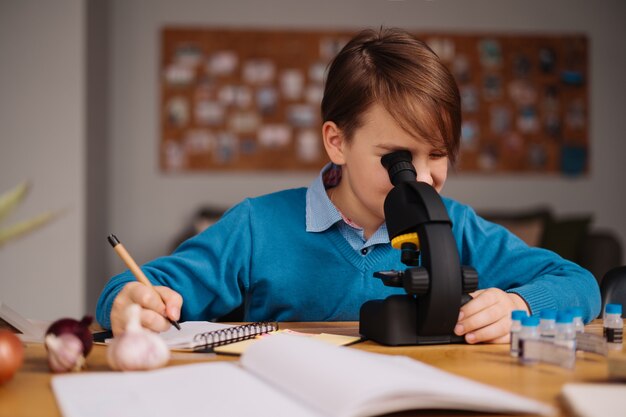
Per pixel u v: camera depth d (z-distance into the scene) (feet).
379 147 3.43
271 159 13.19
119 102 12.93
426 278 2.76
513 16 13.47
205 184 13.09
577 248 10.95
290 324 3.47
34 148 10.77
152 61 13.01
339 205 4.18
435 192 2.90
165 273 3.84
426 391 1.74
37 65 10.81
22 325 2.84
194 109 13.08
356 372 1.82
